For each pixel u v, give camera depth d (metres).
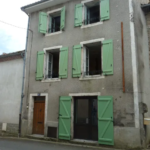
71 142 8.55
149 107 8.52
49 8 10.80
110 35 8.58
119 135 7.55
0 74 11.91
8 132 10.66
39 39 10.71
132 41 8.00
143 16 9.52
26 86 10.57
